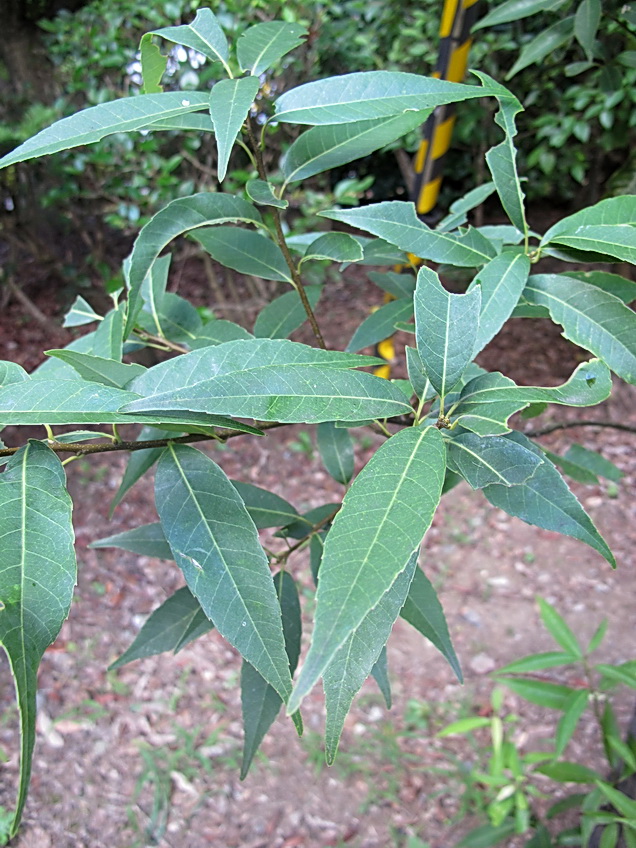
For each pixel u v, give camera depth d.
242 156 1.47
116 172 1.40
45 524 0.21
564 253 0.30
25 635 0.19
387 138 0.31
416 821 0.93
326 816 0.94
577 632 1.19
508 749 0.84
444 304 0.24
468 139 1.64
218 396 0.22
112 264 1.78
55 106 1.41
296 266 0.34
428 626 0.35
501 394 0.24
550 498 0.25
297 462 1.53
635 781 0.62
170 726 1.05
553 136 1.35
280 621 0.24
